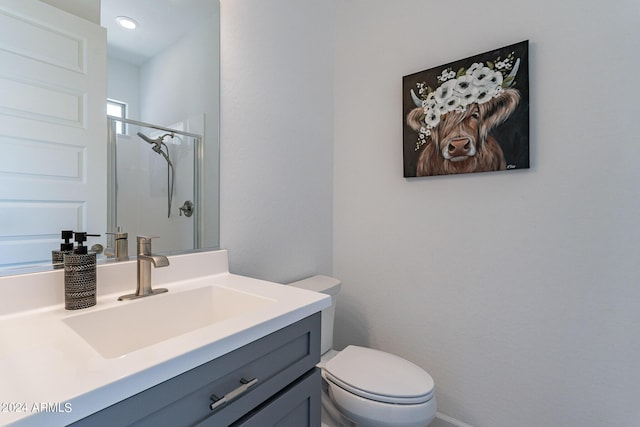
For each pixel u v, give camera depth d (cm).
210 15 117
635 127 104
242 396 63
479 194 136
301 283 152
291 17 153
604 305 110
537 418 123
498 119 128
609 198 109
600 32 110
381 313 168
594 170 111
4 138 72
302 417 79
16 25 74
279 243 147
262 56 137
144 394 47
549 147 119
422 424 104
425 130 148
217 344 56
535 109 122
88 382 43
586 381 113
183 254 105
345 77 183
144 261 85
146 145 99
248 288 94
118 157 93
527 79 121
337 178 187
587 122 112
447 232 145
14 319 68
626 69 105
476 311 137
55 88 80
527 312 125
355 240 179
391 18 164
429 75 147
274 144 143
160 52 102
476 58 133
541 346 122
